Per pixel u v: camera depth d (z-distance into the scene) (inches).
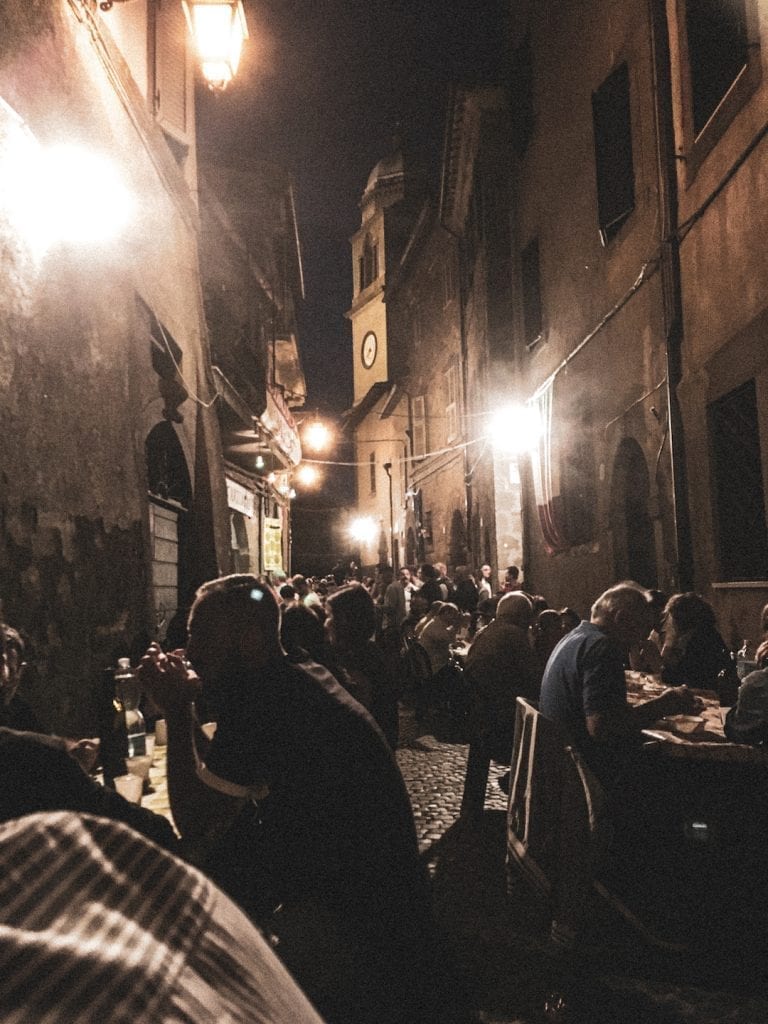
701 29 315.3
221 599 87.0
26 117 222.8
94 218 269.1
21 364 211.8
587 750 173.5
